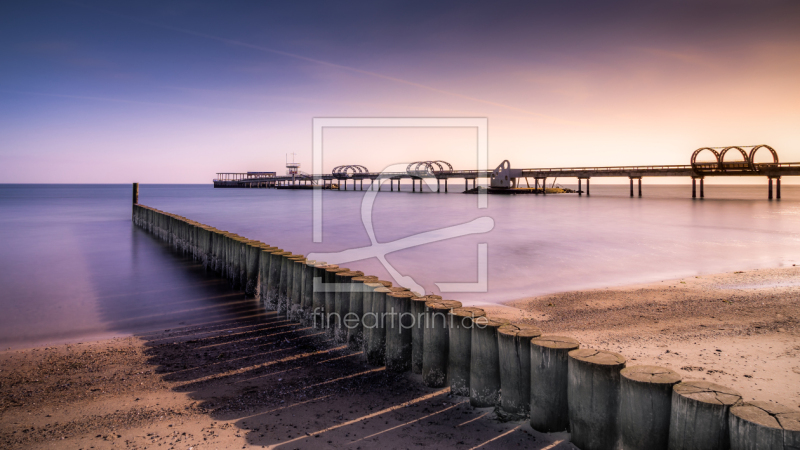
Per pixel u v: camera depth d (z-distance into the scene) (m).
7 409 4.59
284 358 6.02
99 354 6.32
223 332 7.34
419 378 5.19
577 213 34.72
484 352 4.29
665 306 8.55
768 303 8.53
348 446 3.79
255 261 9.80
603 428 3.36
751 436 2.51
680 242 18.77
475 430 3.99
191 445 3.84
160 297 10.00
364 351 5.90
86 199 68.31
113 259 15.58
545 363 3.73
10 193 101.06
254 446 3.82
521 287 10.93
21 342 6.99
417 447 3.76
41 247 18.72
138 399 4.81
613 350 6.08
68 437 4.02
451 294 10.20
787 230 22.30
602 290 10.25
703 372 5.25
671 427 2.93
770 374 5.17
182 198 71.38
